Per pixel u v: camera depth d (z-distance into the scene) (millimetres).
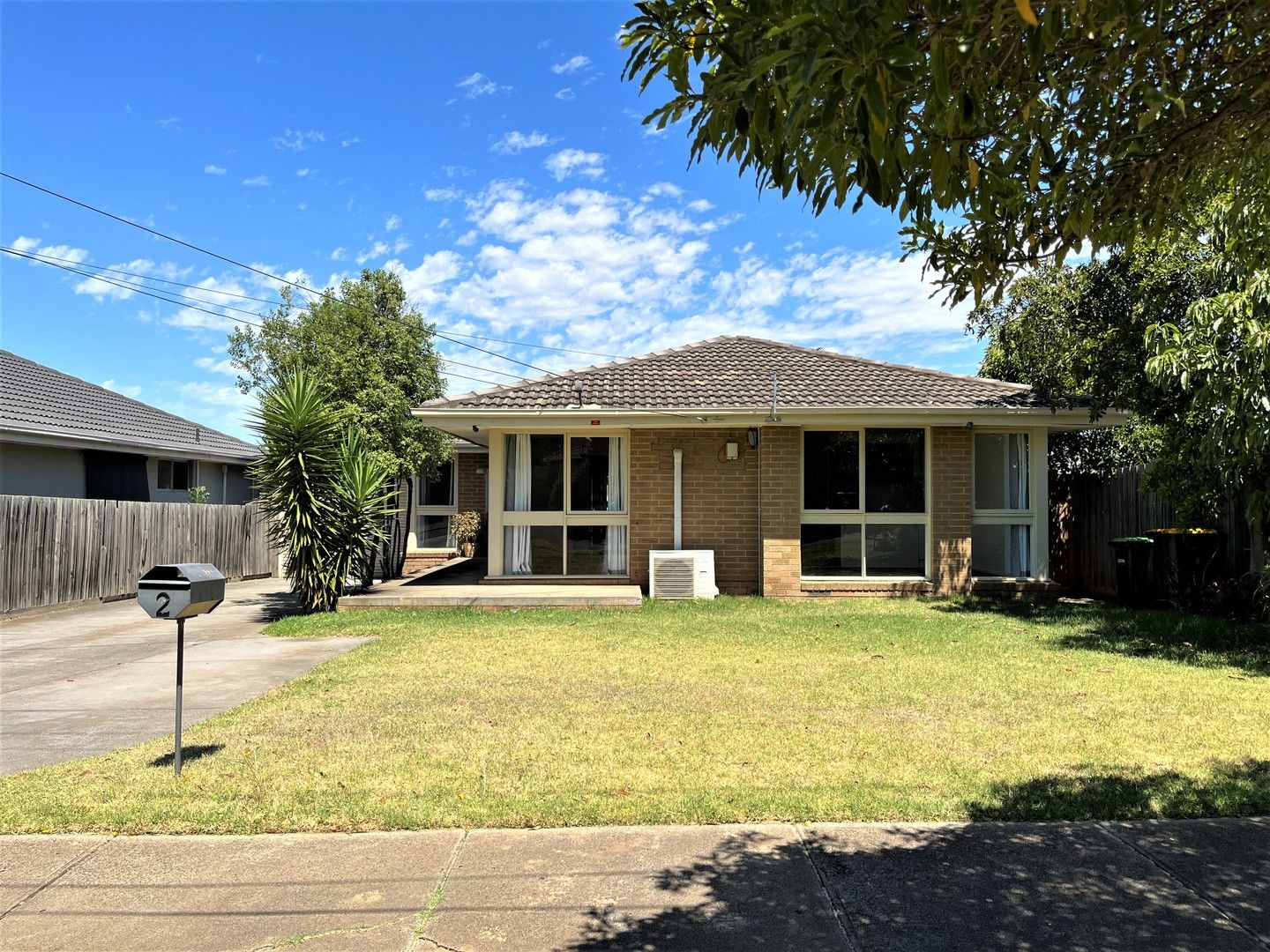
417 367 18062
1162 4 2473
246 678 7270
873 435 12617
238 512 18109
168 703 6336
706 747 5016
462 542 19250
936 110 2125
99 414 18688
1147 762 4727
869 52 1881
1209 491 9469
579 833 3814
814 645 8484
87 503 13422
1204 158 3223
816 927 3012
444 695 6387
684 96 2697
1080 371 11414
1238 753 4875
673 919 3066
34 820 3955
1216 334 7312
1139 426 11469
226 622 11109
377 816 3975
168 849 3676
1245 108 2891
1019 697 6238
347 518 11453
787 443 12430
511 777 4523
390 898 3229
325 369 17203
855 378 13422
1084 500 13766
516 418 12164
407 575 17531
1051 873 3414
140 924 3047
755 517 12750
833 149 2516
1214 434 7777
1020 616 10422
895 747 4992
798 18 1825
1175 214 3578
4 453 15477
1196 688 6512
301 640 9273
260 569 19031
